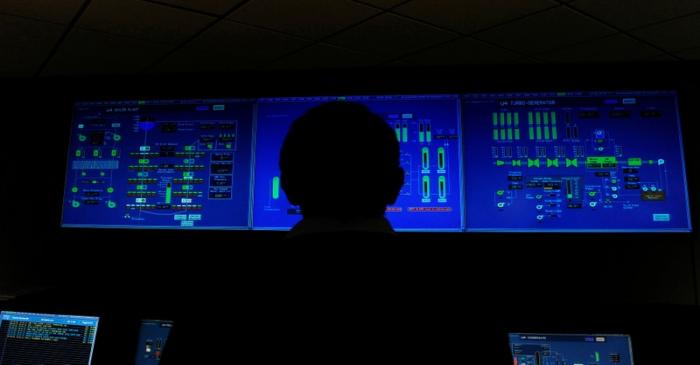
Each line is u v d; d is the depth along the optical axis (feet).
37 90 9.18
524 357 5.88
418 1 6.53
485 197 7.84
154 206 8.21
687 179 7.64
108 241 8.48
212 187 8.17
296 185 2.54
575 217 7.68
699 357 5.91
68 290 8.21
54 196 8.79
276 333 2.05
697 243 7.80
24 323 6.27
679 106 7.75
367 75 8.62
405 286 2.17
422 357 2.06
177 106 8.37
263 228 8.02
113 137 8.38
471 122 7.98
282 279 2.16
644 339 5.87
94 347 6.10
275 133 8.18
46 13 6.81
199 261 8.23
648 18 6.92
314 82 8.63
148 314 6.19
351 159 2.45
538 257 7.84
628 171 7.69
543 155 7.83
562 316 5.94
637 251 7.82
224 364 2.05
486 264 7.85
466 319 2.18
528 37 7.58
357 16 6.96
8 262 8.76
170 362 2.12
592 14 6.82
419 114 8.05
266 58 8.45
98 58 8.38
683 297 7.72
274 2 6.56
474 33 7.47
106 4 6.58
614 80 7.84
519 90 7.98
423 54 8.25
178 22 7.12
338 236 2.26
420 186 7.93
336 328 2.05
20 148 9.05
